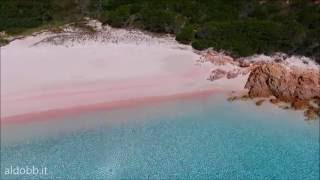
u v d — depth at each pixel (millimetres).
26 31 44500
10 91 34312
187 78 37312
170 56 40156
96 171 28297
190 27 43812
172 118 33031
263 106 34500
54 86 35250
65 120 32094
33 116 32156
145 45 42031
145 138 31094
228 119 33156
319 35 41750
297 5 46406
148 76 37312
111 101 34250
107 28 45281
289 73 35875
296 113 33844
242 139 31422
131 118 32781
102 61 38844
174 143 30797
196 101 34906
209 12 46344
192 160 29562
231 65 39031
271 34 41594
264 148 30797
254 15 46594
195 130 32031
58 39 42375
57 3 48562
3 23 44344
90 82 36062
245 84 36750
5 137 30250
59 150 29625
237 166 29312
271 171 29094
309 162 29875
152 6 46875
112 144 30422
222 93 35875
